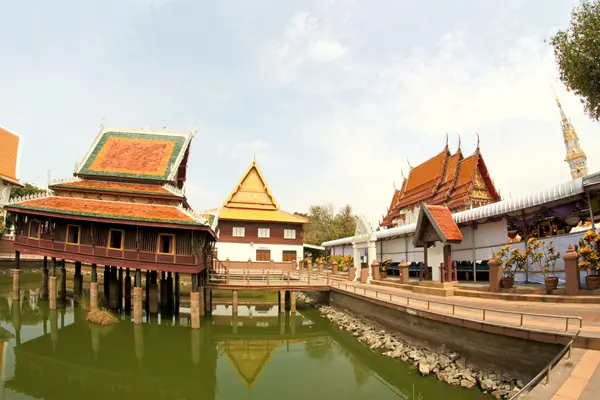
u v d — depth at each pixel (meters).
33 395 14.08
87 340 20.44
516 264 20.06
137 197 25.80
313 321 26.77
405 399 13.30
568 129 49.91
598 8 13.36
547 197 17.47
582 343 9.80
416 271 30.58
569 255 15.69
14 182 46.59
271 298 38.25
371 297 21.34
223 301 36.34
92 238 23.34
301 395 14.23
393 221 50.84
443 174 39.72
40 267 45.16
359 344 20.20
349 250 44.84
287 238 47.81
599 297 14.50
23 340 20.16
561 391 7.41
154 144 29.69
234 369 17.42
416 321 16.66
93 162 27.72
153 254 22.73
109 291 26.66
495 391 11.52
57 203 24.62
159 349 19.64
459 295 20.38
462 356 13.67
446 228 21.73
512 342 11.70
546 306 15.16
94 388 15.08
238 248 46.44
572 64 13.51
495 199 35.66
